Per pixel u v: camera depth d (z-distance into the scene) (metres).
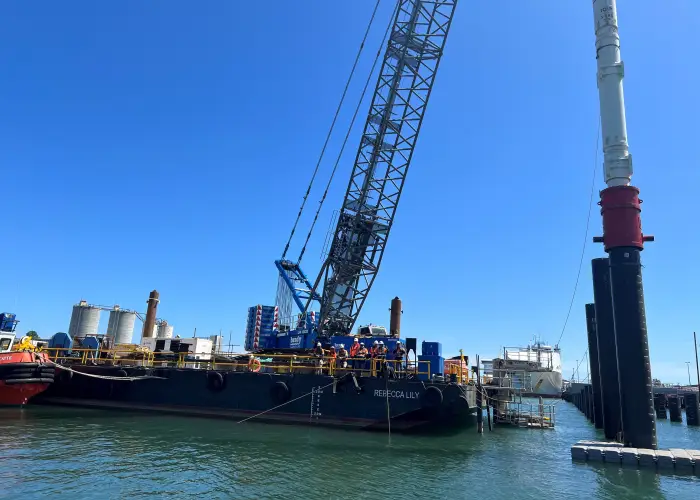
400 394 23.78
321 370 25.81
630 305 19.50
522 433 29.66
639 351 19.31
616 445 19.94
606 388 24.69
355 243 38.44
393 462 18.30
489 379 39.16
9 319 37.56
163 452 18.62
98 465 16.34
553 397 85.69
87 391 30.34
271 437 22.00
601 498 14.45
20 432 21.84
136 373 29.25
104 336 37.91
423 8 37.41
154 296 51.22
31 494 13.10
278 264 44.22
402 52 37.50
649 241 20.03
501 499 14.16
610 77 21.12
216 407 26.86
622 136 20.50
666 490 15.27
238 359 31.22
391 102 37.62
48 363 29.59
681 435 33.09
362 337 30.41
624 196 19.95
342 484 15.04
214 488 14.17
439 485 15.43
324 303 38.59
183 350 36.28
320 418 24.73
